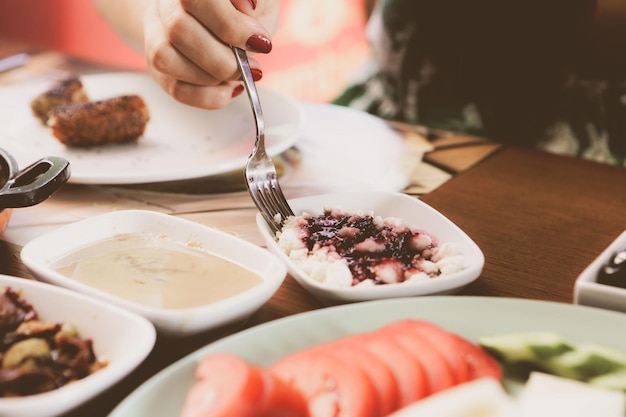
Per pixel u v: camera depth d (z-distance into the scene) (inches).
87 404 16.1
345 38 53.4
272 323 17.4
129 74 32.7
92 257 20.5
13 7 63.0
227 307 17.8
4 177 22.1
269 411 15.2
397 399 15.5
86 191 25.5
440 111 37.6
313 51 55.0
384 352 16.1
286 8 55.1
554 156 27.7
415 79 37.9
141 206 24.5
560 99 35.2
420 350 16.2
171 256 20.5
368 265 19.7
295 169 26.7
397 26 37.8
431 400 14.9
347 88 40.1
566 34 34.6
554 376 16.4
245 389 14.8
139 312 17.8
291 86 56.5
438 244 21.2
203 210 24.2
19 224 23.4
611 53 33.9
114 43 59.9
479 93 36.6
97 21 59.7
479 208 24.2
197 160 27.4
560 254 21.9
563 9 34.3
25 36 63.4
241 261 20.2
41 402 15.5
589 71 34.6
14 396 16.2
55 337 17.1
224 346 16.8
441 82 37.4
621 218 23.7
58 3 60.8
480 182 25.7
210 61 25.0
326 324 17.5
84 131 27.6
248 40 24.0
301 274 19.2
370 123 30.5
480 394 14.9
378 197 22.8
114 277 19.7
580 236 22.7
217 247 20.6
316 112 31.5
